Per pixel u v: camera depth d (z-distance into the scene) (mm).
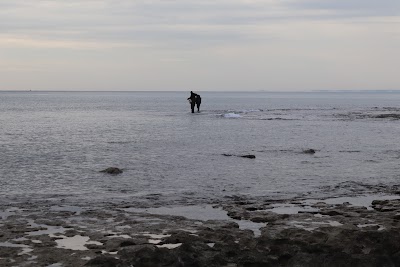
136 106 119688
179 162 25875
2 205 15875
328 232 11875
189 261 9680
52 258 10336
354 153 30172
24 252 10773
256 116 70438
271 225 13281
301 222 13656
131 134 42188
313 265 9656
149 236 12164
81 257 10422
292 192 18469
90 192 18156
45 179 20625
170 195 17719
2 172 22188
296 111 87500
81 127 50250
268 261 9891
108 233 12398
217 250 10469
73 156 27844
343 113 79812
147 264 9656
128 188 18969
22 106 118062
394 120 61781
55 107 112875
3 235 12062
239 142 36125
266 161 26438
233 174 22312
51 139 37375
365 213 14727
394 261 9945
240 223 13688
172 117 68625
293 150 31219
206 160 26656
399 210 15016
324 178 21531
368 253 10391
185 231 12539
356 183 20375
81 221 13680
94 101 174625
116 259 9797
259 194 18062
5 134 41125
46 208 15484
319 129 47812
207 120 61688
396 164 25781
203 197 17422
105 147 32406
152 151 30500
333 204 16250
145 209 15469
